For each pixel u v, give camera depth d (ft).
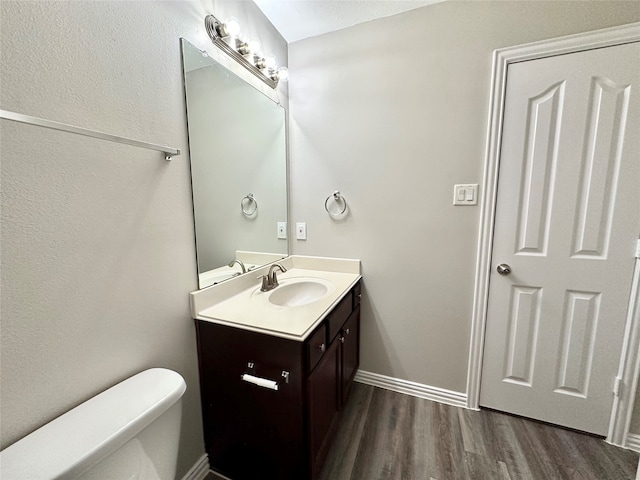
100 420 2.34
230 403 3.78
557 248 4.52
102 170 2.66
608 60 3.96
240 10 4.42
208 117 3.98
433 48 4.82
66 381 2.46
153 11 3.09
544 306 4.70
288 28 5.39
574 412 4.71
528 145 4.48
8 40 2.00
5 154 2.02
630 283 4.19
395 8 4.85
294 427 3.43
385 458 4.25
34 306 2.22
